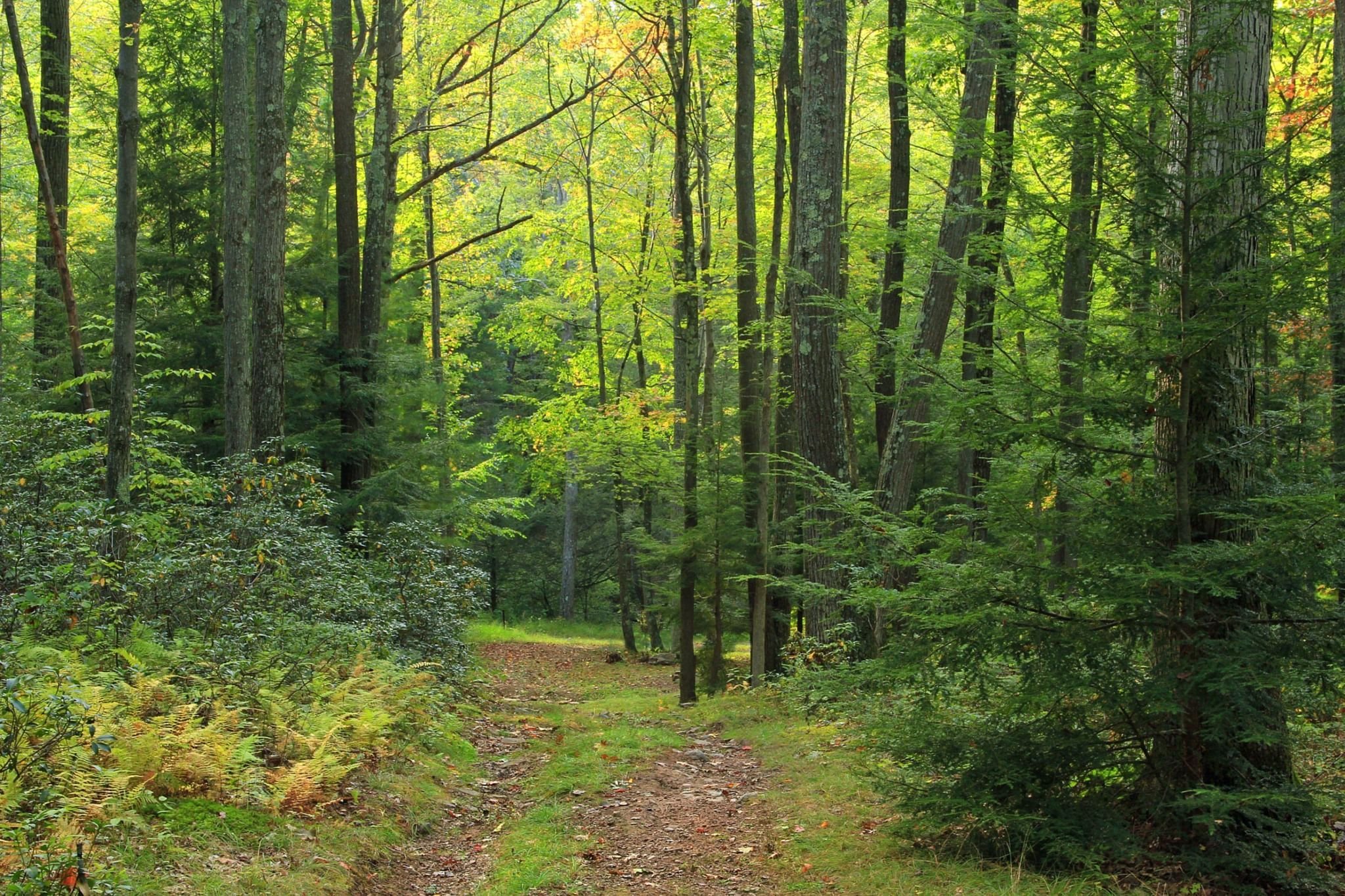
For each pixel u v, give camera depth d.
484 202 31.47
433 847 6.59
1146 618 5.23
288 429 16.92
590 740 10.22
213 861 5.00
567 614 34.31
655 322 27.08
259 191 13.34
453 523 21.03
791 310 14.40
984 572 5.47
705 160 19.91
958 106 12.18
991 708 5.85
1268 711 5.04
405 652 11.41
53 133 16.67
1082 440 5.62
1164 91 5.39
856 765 7.85
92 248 20.28
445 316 31.28
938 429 5.81
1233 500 5.34
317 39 21.73
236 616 8.15
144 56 17.33
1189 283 5.30
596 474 25.98
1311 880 4.70
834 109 12.18
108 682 6.53
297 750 6.88
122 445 9.26
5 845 4.26
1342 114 5.54
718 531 14.34
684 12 15.77
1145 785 5.55
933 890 5.15
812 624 12.59
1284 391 6.13
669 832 6.95
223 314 15.84
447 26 22.81
